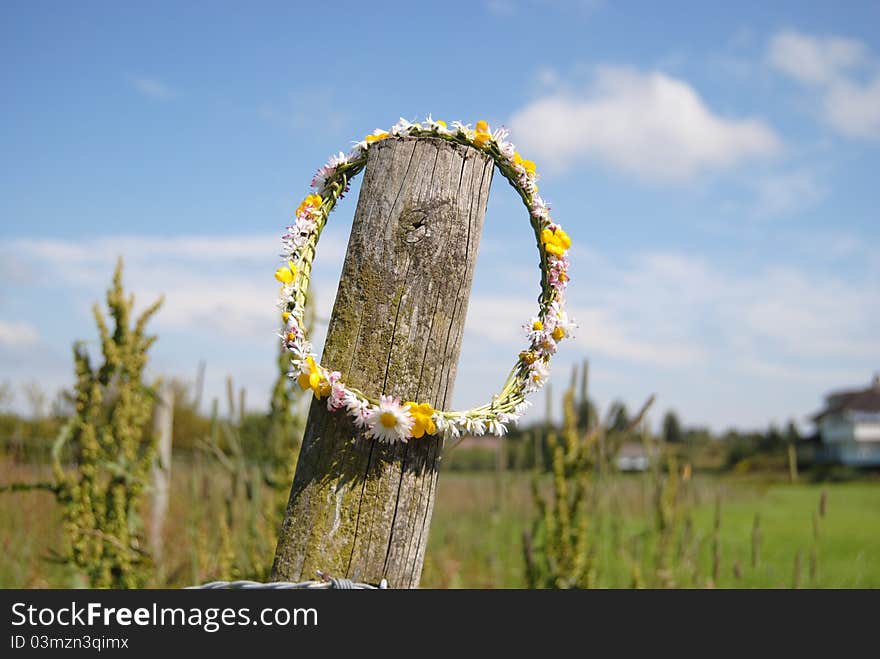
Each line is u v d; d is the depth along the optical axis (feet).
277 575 5.20
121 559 11.96
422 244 5.33
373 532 5.14
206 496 13.20
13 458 15.40
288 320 5.44
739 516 29.73
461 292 5.46
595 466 13.53
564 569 13.00
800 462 166.91
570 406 13.35
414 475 5.28
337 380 5.19
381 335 5.27
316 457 5.25
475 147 5.74
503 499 17.08
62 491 11.99
